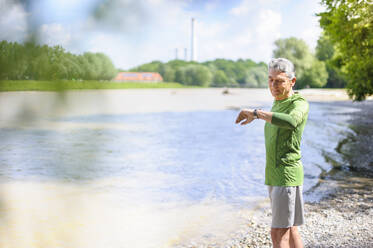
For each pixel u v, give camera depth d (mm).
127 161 9570
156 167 8875
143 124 20047
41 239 3906
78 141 12797
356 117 21438
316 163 8859
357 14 11852
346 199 5754
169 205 5684
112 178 7477
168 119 23156
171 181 7379
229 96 60781
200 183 7164
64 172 7703
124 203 5680
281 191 2719
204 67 125562
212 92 80188
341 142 12375
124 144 12859
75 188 6496
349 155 9867
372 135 13836
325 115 22938
